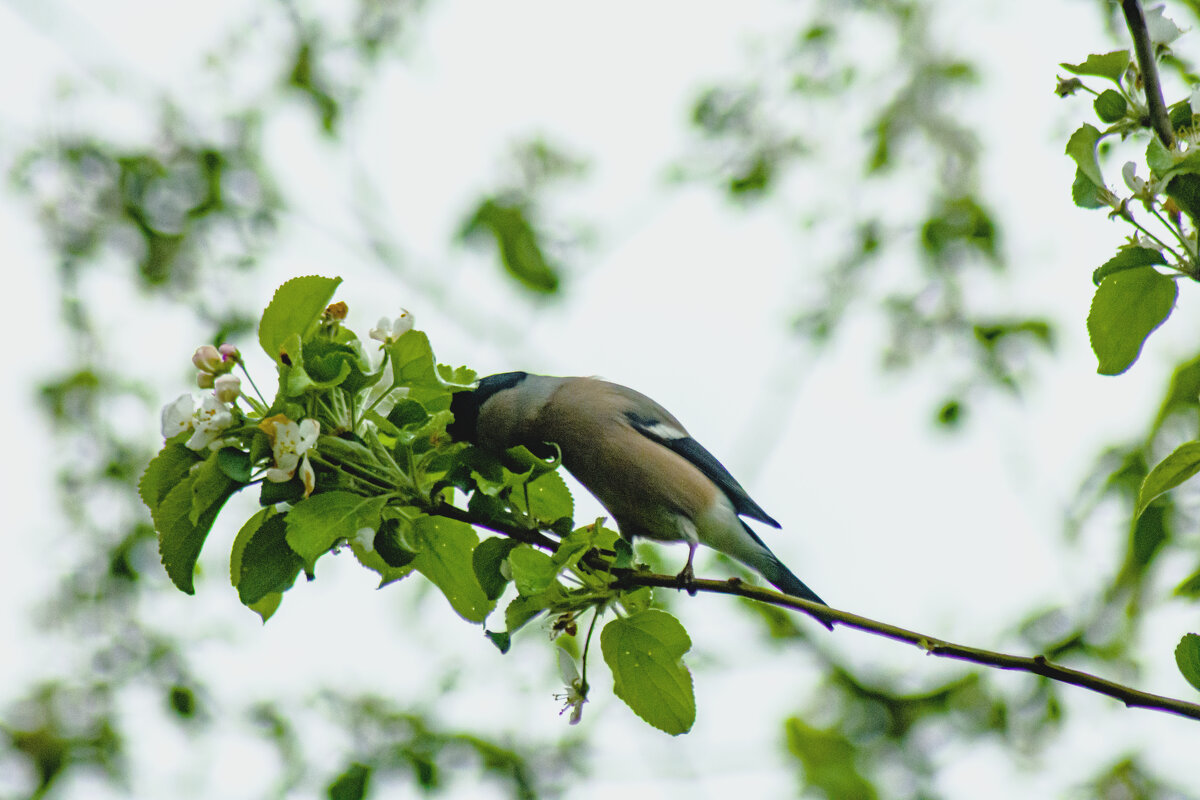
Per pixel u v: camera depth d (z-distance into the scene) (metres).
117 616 13.07
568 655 5.70
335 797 11.21
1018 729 11.31
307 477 5.09
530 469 5.64
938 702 11.63
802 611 5.26
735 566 11.94
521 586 5.32
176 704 12.20
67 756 12.30
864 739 11.46
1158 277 5.10
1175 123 5.13
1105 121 5.17
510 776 11.54
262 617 5.46
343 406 5.43
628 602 6.00
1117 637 11.09
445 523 5.84
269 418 5.08
